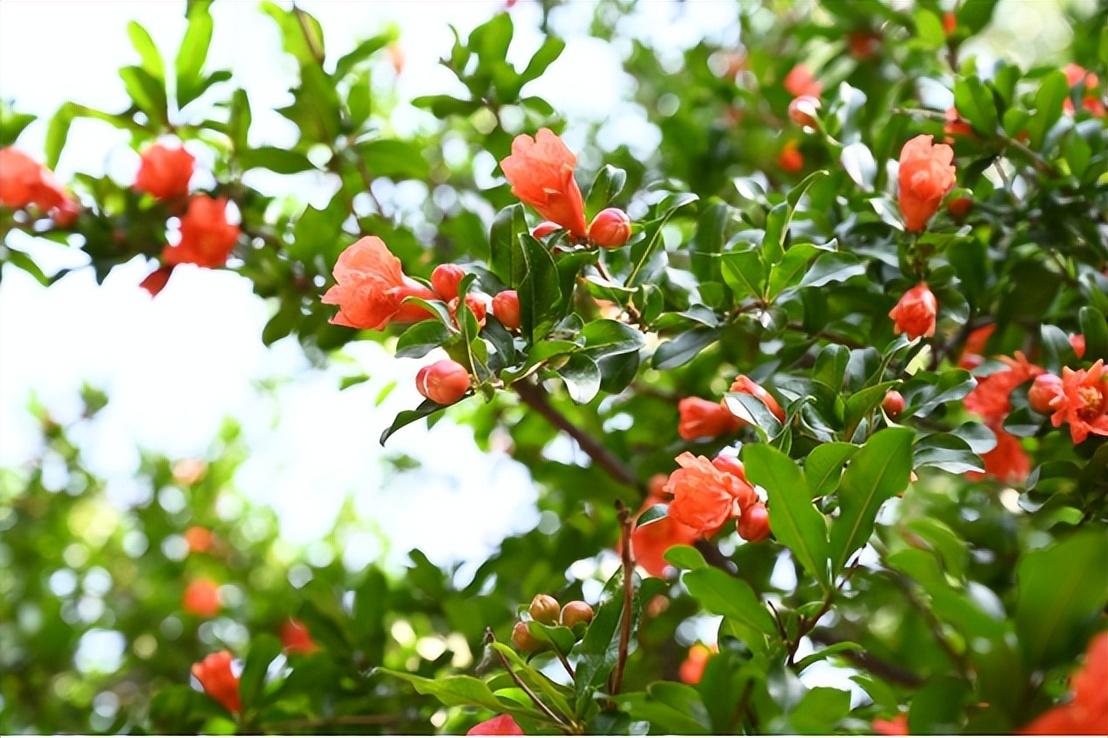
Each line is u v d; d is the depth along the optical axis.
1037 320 2.58
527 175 2.00
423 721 2.70
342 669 2.81
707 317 2.16
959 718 1.49
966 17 3.04
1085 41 3.18
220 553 4.73
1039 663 1.35
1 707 4.26
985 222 2.58
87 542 4.97
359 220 2.84
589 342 1.88
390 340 3.01
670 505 1.82
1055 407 2.10
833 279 2.19
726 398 1.89
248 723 2.73
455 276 1.87
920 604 2.74
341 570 3.95
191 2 2.86
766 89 3.45
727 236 2.63
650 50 4.12
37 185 2.90
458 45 2.90
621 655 1.74
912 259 2.35
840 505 1.66
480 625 2.79
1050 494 2.11
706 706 1.50
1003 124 2.55
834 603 1.73
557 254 2.04
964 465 1.90
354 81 3.20
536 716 1.74
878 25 3.43
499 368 1.83
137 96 2.93
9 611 4.57
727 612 1.64
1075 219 2.54
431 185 3.72
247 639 4.20
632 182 3.34
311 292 2.90
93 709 4.27
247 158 2.92
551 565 3.03
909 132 2.76
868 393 1.85
